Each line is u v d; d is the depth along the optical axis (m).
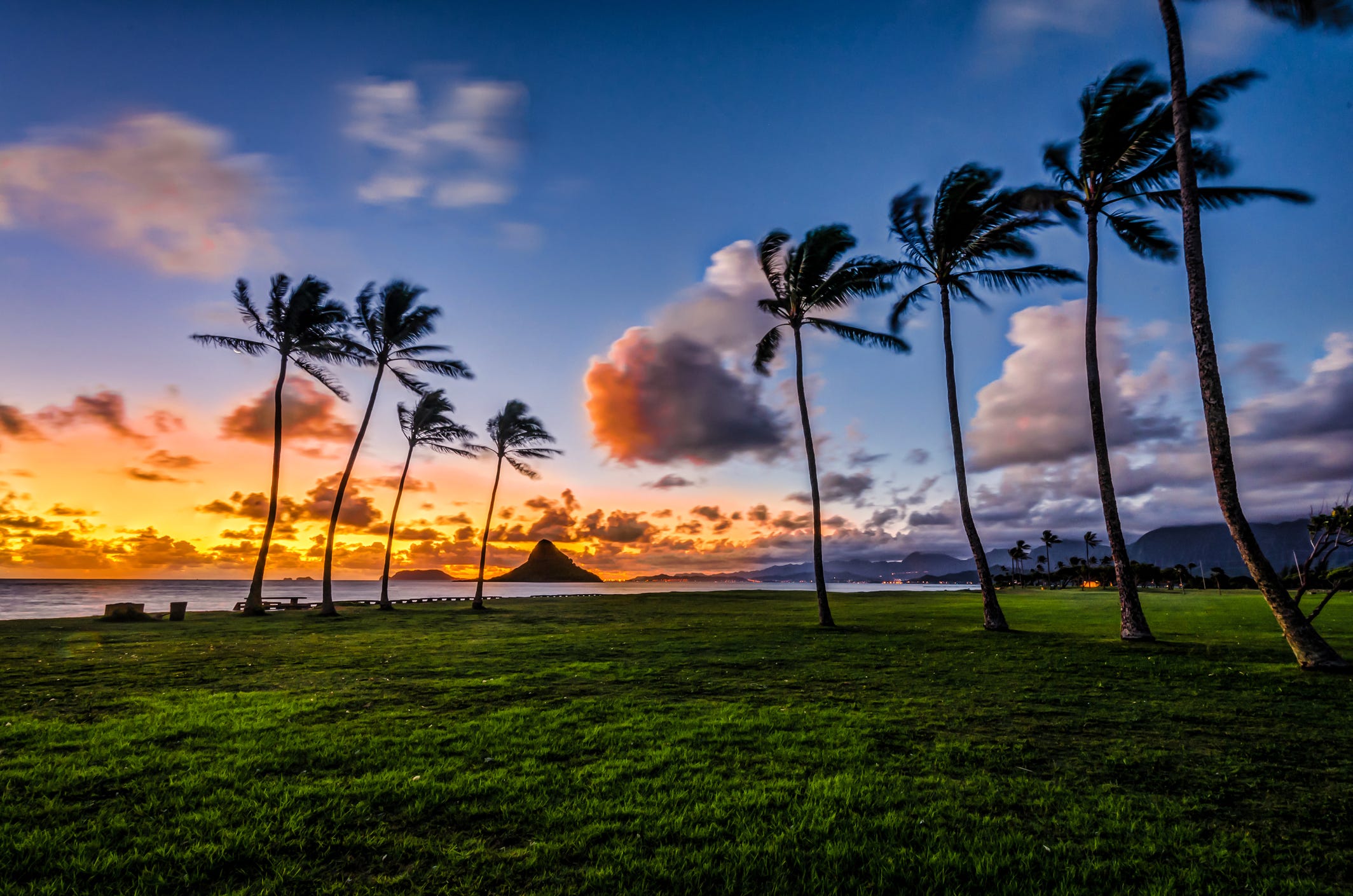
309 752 6.73
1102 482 18.12
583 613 32.59
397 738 7.32
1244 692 10.17
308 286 29.91
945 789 5.70
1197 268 13.41
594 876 4.06
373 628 23.41
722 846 4.53
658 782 5.84
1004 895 3.93
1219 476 13.16
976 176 20.28
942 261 22.53
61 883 3.94
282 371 31.78
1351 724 8.04
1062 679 11.45
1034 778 6.01
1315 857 4.38
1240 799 5.48
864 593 73.06
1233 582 122.19
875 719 8.27
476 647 16.81
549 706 9.17
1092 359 18.47
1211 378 13.23
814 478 24.59
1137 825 4.90
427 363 33.94
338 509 31.67
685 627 23.12
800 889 4.01
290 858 4.36
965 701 9.55
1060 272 20.58
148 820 4.93
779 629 22.08
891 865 4.25
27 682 11.16
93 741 7.08
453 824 4.93
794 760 6.55
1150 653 14.80
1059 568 172.50
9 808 5.12
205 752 6.71
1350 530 13.23
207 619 27.94
